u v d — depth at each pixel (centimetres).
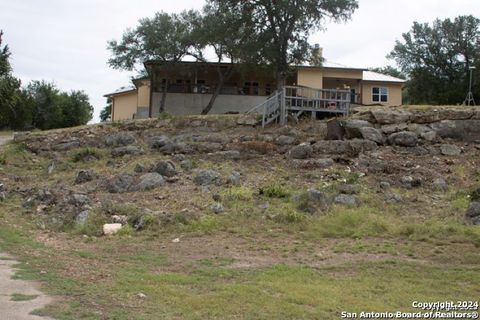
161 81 3472
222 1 2878
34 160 2072
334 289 753
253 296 704
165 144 2011
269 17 2819
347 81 3866
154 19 3359
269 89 3678
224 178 1586
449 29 5394
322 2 2764
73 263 906
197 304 662
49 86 5497
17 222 1309
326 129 1950
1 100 3906
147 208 1350
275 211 1319
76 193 1465
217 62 3378
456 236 1116
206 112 3312
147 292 720
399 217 1283
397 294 739
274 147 1881
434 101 5362
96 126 2331
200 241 1127
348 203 1363
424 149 1773
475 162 1686
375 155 1727
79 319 596
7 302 657
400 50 5597
